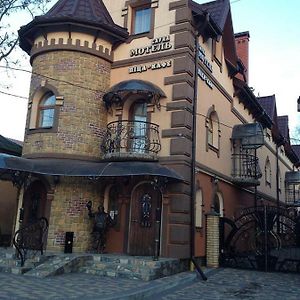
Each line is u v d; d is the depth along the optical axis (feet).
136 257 39.52
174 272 38.58
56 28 46.16
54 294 26.55
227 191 57.00
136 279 33.99
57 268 34.60
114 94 45.06
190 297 29.53
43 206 44.11
